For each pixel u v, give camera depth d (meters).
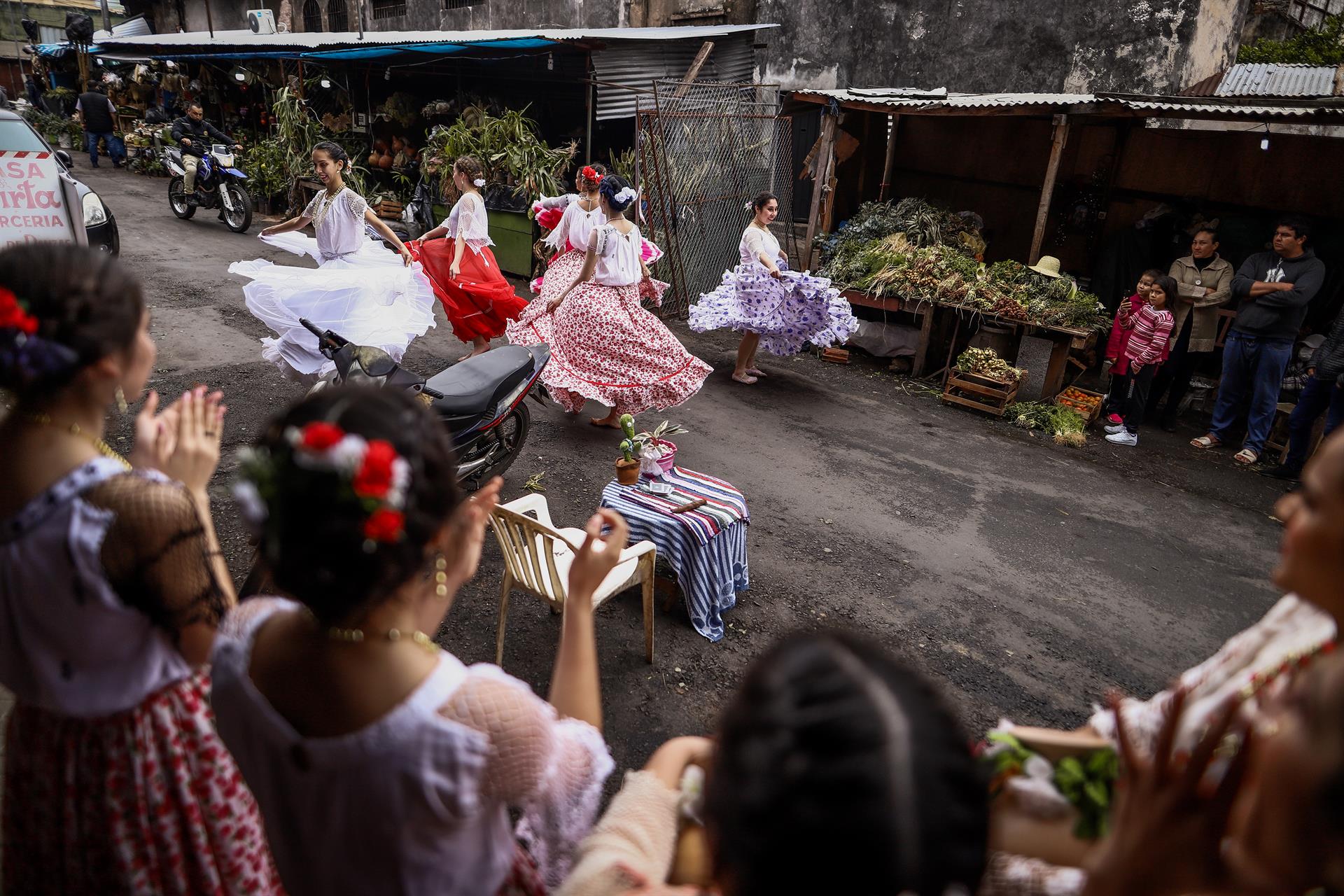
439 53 9.48
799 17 10.32
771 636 3.73
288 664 1.14
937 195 9.73
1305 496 0.88
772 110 10.05
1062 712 3.38
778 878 0.73
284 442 1.06
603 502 3.82
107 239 7.65
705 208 9.08
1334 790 0.69
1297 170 7.73
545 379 5.53
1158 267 8.20
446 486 1.13
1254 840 0.78
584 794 1.23
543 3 13.39
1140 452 6.38
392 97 12.25
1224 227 7.91
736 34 9.87
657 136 8.41
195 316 7.38
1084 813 1.12
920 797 0.71
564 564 3.40
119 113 16.89
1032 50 8.76
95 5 27.66
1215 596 4.34
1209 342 6.57
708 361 7.70
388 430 1.08
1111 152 8.61
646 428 6.00
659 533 3.64
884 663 0.82
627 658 3.51
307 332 4.66
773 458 5.67
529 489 4.89
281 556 1.05
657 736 3.09
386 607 1.10
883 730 0.73
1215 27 7.98
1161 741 0.89
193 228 11.07
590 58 8.65
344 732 1.09
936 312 7.75
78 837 1.58
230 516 4.29
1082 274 9.05
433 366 6.83
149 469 1.52
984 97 7.89
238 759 1.21
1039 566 4.52
